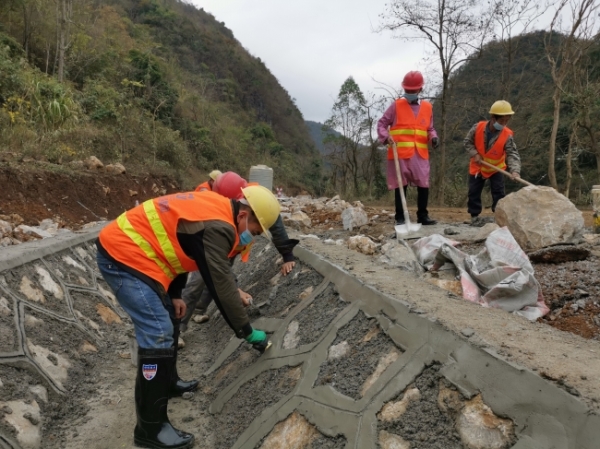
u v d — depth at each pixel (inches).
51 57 729.0
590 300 124.0
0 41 593.3
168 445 107.3
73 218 344.8
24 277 155.8
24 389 116.7
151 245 101.3
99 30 971.3
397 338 90.7
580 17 491.2
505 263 131.7
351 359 96.7
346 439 80.4
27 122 450.0
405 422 74.4
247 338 118.4
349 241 183.9
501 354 71.1
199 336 179.5
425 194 236.7
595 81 617.3
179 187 615.2
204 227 99.4
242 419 110.4
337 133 984.9
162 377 104.2
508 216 175.2
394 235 231.9
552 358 70.2
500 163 243.4
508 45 624.4
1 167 321.1
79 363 144.1
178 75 1323.8
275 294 155.6
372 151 908.0
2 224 224.4
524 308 123.2
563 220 165.8
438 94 643.5
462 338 77.5
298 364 110.1
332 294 126.1
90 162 445.7
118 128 636.1
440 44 597.6
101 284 204.4
